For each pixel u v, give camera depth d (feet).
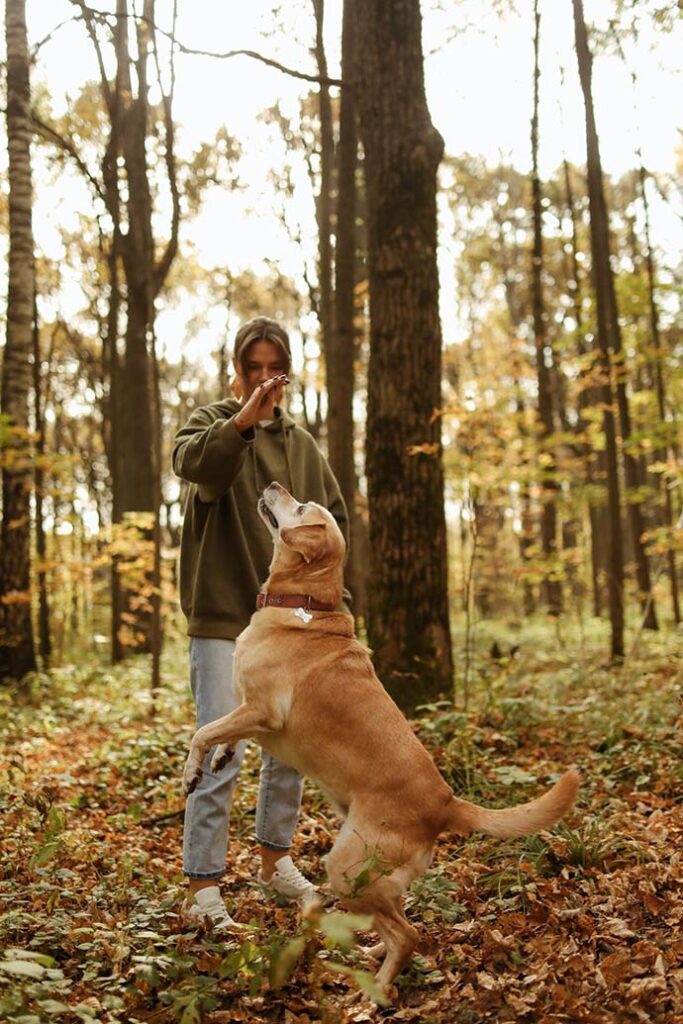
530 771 16.22
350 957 10.18
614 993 9.04
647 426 46.47
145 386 45.75
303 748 10.68
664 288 43.06
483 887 11.99
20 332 32.37
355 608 36.83
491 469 31.48
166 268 36.40
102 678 34.94
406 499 20.72
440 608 20.80
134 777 19.27
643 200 43.24
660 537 41.70
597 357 34.86
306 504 11.94
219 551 12.35
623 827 13.52
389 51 21.08
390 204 21.03
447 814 9.96
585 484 48.96
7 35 31.32
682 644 30.91
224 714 11.97
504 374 39.01
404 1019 9.10
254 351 13.03
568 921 10.71
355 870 9.71
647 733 17.97
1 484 34.65
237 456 11.56
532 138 46.83
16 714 26.78
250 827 15.34
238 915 11.65
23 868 12.48
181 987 9.20
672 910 10.73
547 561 39.40
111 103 41.19
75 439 83.56
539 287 46.65
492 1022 8.89
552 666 33.86
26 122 31.86
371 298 21.33
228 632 12.08
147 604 38.75
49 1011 8.02
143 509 45.39
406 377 20.83
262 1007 9.29
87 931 10.11
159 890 12.17
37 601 48.67
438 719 17.63
